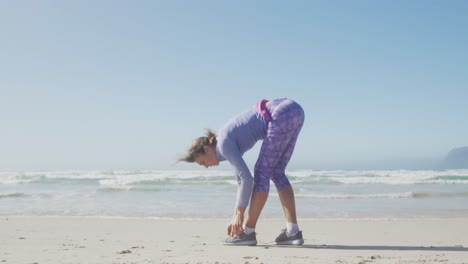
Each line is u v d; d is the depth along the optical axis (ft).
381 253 14.73
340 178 72.74
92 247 16.48
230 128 15.57
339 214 31.68
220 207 35.70
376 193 49.26
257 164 15.90
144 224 25.36
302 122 16.01
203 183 66.39
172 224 25.46
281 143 15.53
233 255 14.10
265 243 17.29
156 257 13.83
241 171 15.21
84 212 32.45
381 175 81.41
